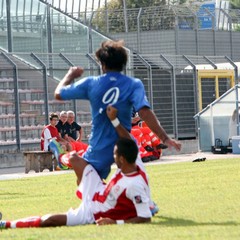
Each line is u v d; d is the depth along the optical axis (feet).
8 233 98.73
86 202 105.81
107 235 93.40
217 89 354.74
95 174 107.34
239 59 449.06
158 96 331.77
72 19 365.20
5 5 359.66
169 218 110.73
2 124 299.38
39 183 198.18
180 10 422.00
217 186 164.25
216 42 437.17
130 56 328.29
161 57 337.11
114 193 104.12
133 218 104.63
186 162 265.13
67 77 110.93
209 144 328.90
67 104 313.53
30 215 125.29
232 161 259.19
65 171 252.42
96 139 107.96
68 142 265.75
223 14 447.83
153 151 282.77
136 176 104.12
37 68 306.35
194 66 344.08
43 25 363.97
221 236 91.66
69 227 102.47
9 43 353.72
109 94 106.93
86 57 319.27
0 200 153.79
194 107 343.87
